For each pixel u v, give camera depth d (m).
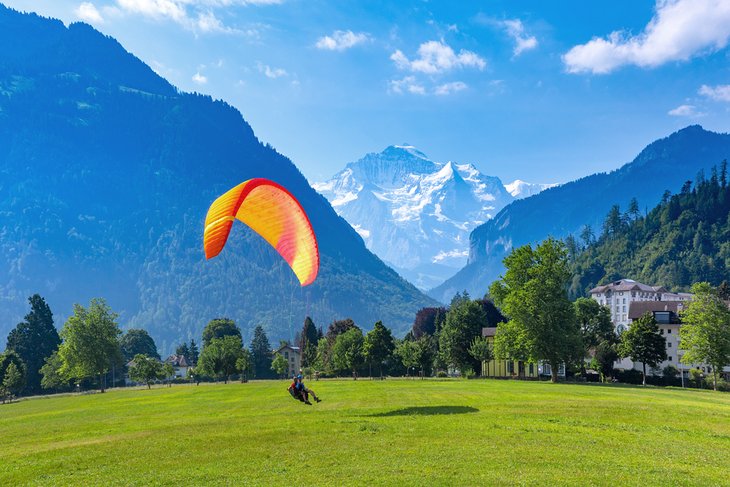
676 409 31.42
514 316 68.38
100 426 31.44
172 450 22.86
